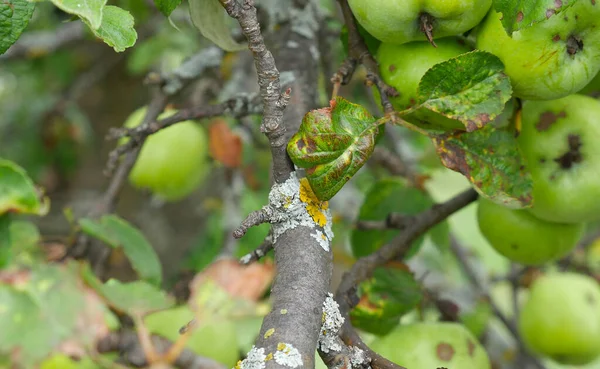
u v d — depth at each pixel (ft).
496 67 2.79
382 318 3.13
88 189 5.53
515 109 2.98
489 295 3.89
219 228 3.99
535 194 3.02
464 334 3.13
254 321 3.28
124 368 2.65
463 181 4.85
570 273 3.97
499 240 3.19
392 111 2.80
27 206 2.69
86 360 2.70
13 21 2.68
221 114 3.20
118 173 3.40
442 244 3.55
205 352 3.09
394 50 2.89
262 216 2.71
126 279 3.66
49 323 2.61
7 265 2.67
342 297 3.01
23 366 2.58
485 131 2.85
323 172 2.71
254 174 4.30
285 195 2.72
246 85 3.97
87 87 5.14
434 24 2.83
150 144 3.99
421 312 3.24
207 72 3.59
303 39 3.26
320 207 2.74
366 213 3.41
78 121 5.05
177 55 4.89
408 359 3.07
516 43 2.81
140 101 5.57
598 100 3.08
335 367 2.67
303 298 2.62
